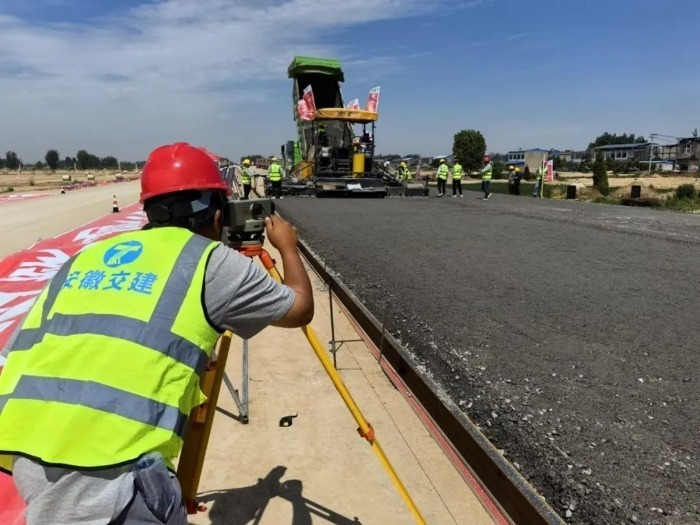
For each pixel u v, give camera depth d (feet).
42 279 24.68
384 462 7.41
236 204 6.67
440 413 11.43
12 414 4.42
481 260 25.68
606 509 8.18
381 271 23.57
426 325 16.28
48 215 52.54
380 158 80.07
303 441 10.67
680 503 8.27
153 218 5.61
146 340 4.55
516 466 9.43
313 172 66.49
